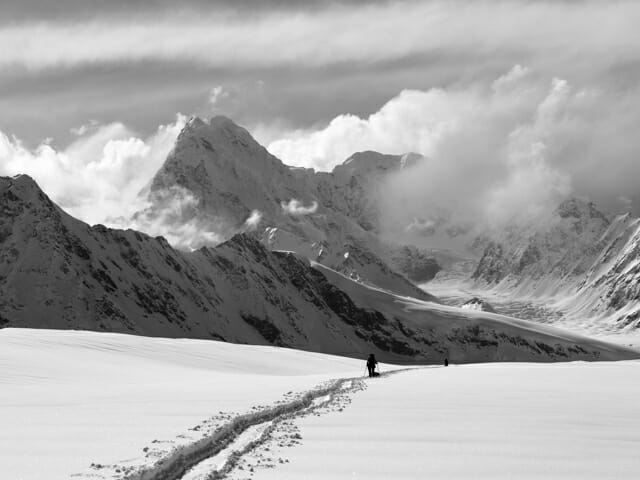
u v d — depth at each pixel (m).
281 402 43.00
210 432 30.44
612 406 44.75
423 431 33.34
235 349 123.50
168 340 123.50
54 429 32.28
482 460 27.31
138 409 39.78
